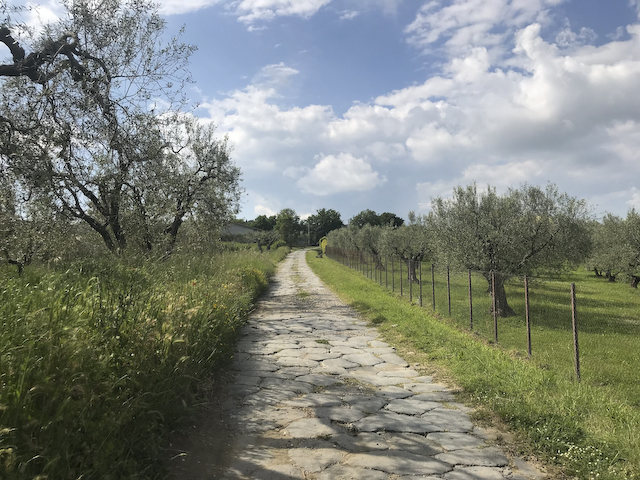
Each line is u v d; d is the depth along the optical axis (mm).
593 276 31219
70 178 7762
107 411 2727
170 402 3660
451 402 4828
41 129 7152
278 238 93938
